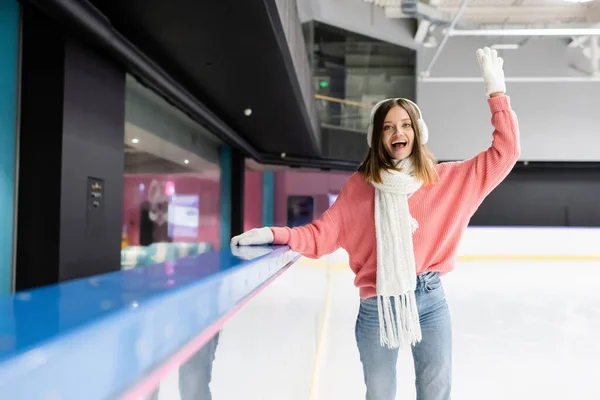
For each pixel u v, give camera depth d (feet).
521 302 19.58
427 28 37.47
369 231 5.14
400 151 4.98
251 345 3.62
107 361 1.21
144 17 13.97
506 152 5.03
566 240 30.66
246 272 2.76
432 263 5.03
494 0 35.94
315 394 9.20
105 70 14.25
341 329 14.92
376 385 5.15
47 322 1.16
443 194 5.01
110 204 14.42
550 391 9.96
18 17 12.08
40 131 12.15
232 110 25.05
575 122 43.47
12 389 0.88
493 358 12.19
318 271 12.01
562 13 37.24
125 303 1.41
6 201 11.89
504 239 30.40
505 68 43.75
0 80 11.71
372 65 40.63
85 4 11.65
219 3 13.01
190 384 2.22
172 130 24.26
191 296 1.81
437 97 43.57
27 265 11.96
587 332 14.97
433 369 5.01
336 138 38.99
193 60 17.71
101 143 13.96
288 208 47.26
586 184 44.65
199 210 29.68
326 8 36.27
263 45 16.14
